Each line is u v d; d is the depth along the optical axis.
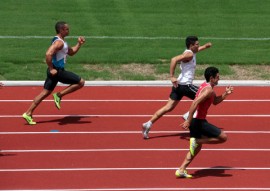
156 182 27.98
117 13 57.31
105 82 42.50
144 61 46.31
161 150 31.66
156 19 55.94
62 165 29.78
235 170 29.41
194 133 28.58
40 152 31.33
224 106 38.56
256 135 33.88
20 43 49.72
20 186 27.50
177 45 49.81
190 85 32.62
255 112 37.56
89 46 49.25
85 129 34.62
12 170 29.20
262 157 30.95
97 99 39.84
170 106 32.97
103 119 36.25
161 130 34.50
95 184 27.72
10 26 53.69
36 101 35.09
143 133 33.12
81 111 37.59
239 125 35.38
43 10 57.88
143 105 38.75
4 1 59.97
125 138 33.28
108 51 48.12
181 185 27.73
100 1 60.22
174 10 58.28
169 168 29.52
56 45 34.31
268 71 45.41
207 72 28.12
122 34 52.25
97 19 55.72
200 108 28.23
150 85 42.66
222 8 59.03
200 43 50.53
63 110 37.75
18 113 37.12
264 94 41.12
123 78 43.88
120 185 27.62
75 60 46.22
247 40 51.56
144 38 51.34
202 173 29.06
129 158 30.62
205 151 31.66
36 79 43.34
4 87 42.00
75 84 35.59
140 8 58.59
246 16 57.38
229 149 31.92
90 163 30.00
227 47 49.62
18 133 33.94
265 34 53.09
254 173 29.09
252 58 47.16
